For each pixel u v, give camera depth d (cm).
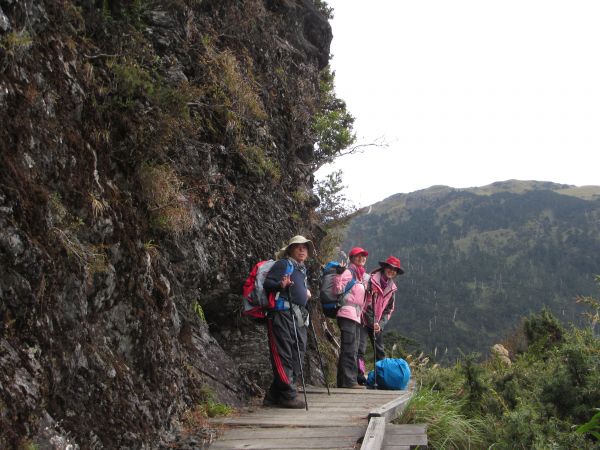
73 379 344
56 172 372
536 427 599
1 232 298
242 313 758
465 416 790
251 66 909
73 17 470
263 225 825
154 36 656
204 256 652
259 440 473
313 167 1262
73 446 314
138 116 532
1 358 279
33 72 368
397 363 818
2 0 343
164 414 449
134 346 439
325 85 1478
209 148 702
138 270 461
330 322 1240
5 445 260
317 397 705
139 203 519
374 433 455
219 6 873
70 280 356
